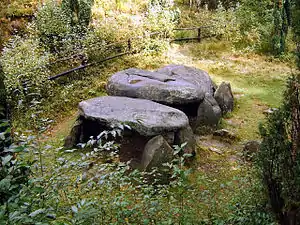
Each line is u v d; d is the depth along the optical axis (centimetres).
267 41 1148
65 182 248
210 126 670
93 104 579
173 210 330
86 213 190
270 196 283
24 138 254
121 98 616
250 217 306
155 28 1129
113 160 516
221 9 1259
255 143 561
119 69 950
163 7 1213
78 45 947
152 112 557
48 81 762
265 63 1063
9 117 306
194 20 1305
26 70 723
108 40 1052
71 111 734
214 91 795
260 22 1236
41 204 211
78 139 580
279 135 266
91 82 856
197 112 669
